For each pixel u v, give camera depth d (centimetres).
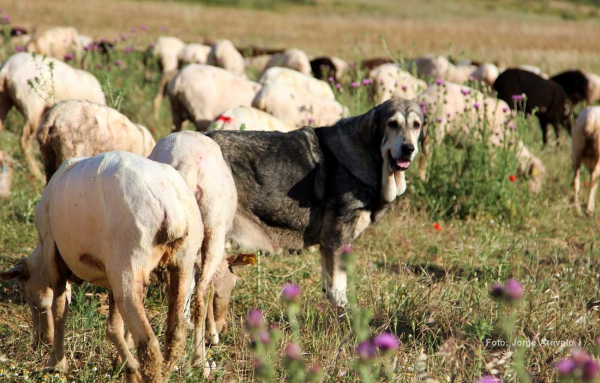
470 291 1000
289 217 970
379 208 1016
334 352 792
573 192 1647
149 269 635
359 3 9569
